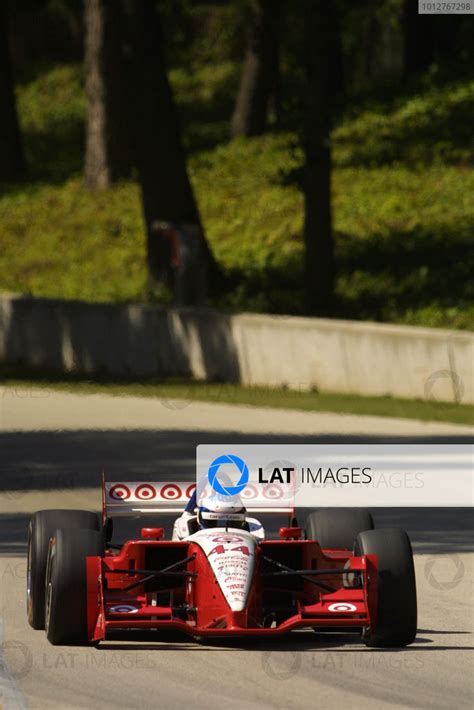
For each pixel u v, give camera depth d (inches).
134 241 6732.3
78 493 2416.3
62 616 1331.2
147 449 2965.1
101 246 6771.7
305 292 5064.0
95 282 6279.5
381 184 6427.2
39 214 7470.5
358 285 5285.4
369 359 3917.3
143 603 1331.2
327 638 1400.1
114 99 7598.4
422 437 3110.2
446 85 7549.2
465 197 6117.1
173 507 1567.4
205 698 1152.8
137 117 5561.0
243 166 7362.2
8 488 2471.7
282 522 2170.3
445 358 3715.6
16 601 1592.0
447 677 1226.0
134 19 5482.3
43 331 5059.1
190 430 3265.3
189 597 1369.3
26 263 6786.4
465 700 1145.4
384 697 1156.5
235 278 5693.9
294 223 6304.1
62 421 3454.7
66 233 7076.8
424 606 1561.3
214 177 7244.1
